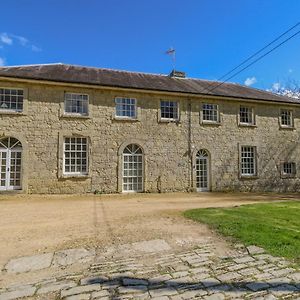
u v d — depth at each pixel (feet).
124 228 21.70
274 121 62.54
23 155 44.98
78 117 48.06
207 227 21.30
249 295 10.69
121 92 51.16
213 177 55.88
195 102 55.93
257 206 32.94
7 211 31.01
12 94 45.96
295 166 63.62
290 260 14.16
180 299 10.43
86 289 11.39
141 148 51.80
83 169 48.34
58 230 21.68
